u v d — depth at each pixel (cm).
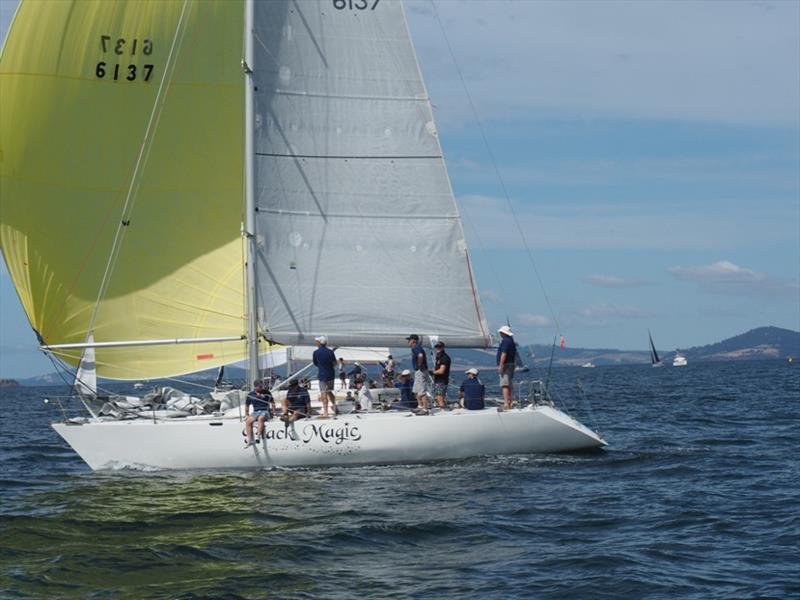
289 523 1791
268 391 2328
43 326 2486
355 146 2481
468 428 2322
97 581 1462
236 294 2527
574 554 1555
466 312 2503
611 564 1491
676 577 1422
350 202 2477
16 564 1567
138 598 1373
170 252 2523
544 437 2392
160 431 2297
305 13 2472
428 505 1917
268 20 2456
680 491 2053
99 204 2495
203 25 2534
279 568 1509
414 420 2288
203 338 2447
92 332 2494
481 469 2278
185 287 2523
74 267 2483
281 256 2452
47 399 2484
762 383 7850
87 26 2464
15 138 2433
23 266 2470
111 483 2194
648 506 1903
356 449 2280
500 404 2517
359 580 1438
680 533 1688
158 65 2517
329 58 2480
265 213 2445
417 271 2491
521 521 1792
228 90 2542
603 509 1881
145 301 2516
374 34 2494
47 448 3325
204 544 1658
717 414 4181
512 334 2423
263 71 2448
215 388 2566
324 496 2006
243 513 1877
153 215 2517
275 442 2267
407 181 2494
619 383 9150
